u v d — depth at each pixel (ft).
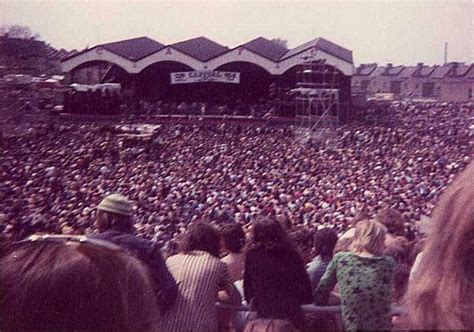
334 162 59.00
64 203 43.32
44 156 54.75
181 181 56.08
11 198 41.50
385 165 54.39
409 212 33.65
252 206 45.34
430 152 53.47
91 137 61.57
